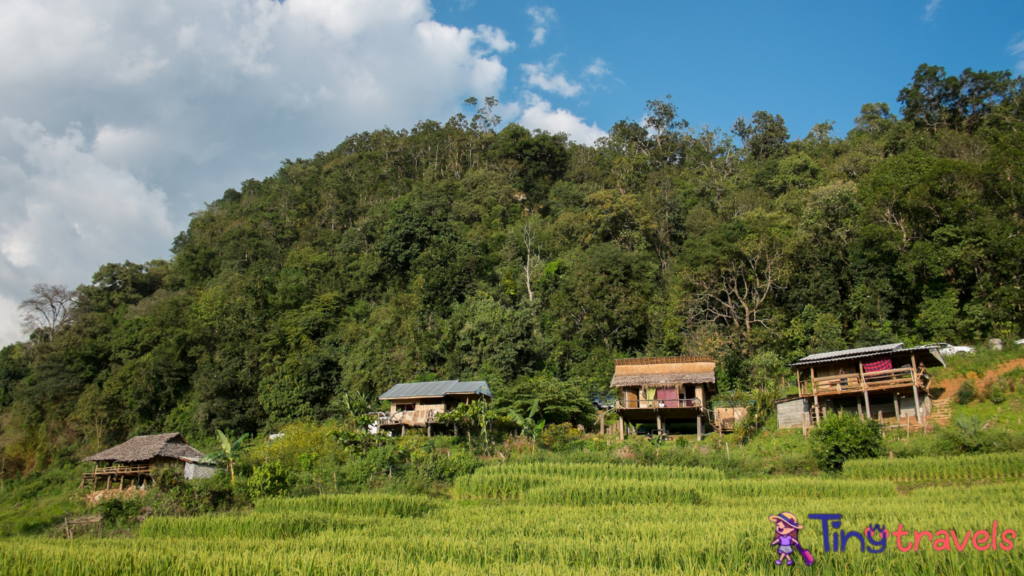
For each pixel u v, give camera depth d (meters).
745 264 53.53
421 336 56.88
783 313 50.56
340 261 74.44
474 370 54.53
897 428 33.50
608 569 15.11
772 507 22.56
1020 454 25.80
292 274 75.25
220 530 24.22
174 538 23.02
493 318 55.81
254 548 19.50
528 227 73.00
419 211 71.94
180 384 61.59
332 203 90.25
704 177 82.44
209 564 16.58
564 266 65.94
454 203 83.69
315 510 27.91
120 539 22.94
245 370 59.47
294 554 17.30
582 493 26.67
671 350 51.97
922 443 30.25
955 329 42.38
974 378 36.28
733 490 26.44
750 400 41.59
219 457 37.38
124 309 79.75
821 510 20.66
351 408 43.44
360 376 56.47
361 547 18.91
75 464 56.66
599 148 106.56
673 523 19.80
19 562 17.44
